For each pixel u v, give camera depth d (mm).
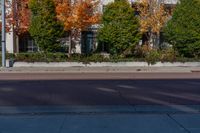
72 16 33531
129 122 9711
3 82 21000
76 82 20875
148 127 9148
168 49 36719
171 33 35094
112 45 34375
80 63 33531
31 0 33531
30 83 20344
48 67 31953
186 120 9930
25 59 33250
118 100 14211
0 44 39438
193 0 34594
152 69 30812
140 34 35125
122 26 33781
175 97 14953
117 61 33688
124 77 24219
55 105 13078
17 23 36500
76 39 37344
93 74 27047
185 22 34375
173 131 8758
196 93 16156
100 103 13508
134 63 33844
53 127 9195
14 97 15070
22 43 41438
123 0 34562
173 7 38406
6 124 9578
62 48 38531
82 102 13750
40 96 15289
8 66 32469
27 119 10180
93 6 34438
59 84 19766
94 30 40719
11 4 36531
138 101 13953
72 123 9625
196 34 34281
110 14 33875
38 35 33562
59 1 33938
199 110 11750
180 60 34094
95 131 8781
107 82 20844
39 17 33312
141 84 19750
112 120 9977
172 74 26953
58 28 33906
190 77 24234
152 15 35750
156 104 13219
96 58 33844
